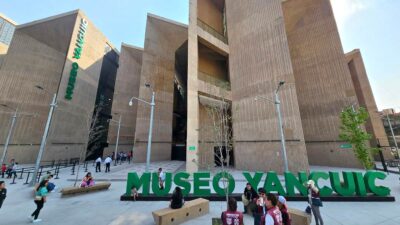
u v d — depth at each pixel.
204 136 21.12
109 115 44.69
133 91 38.97
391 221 6.65
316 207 6.00
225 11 28.72
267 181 9.41
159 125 29.45
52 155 25.97
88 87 33.31
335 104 23.03
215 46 23.59
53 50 29.45
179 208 6.82
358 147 12.34
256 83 20.69
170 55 32.84
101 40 37.34
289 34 28.31
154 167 22.72
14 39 26.84
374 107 29.88
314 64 25.45
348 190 9.19
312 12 26.36
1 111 24.42
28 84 26.78
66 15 29.77
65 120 28.20
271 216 3.50
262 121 19.36
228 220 4.05
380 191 9.17
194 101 19.45
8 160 23.78
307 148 24.55
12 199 9.77
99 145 39.56
